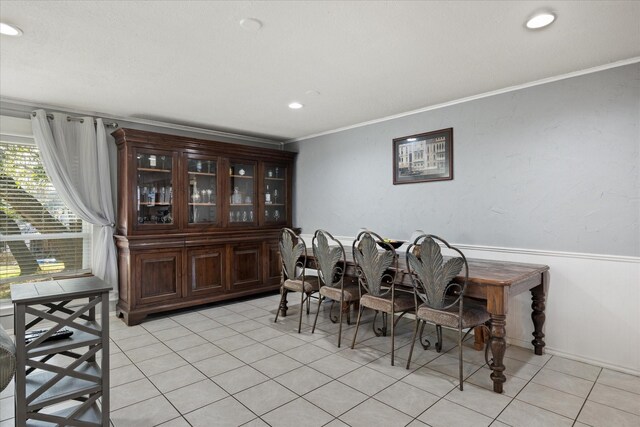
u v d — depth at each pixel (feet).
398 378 7.72
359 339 10.14
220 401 6.77
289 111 12.22
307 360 8.65
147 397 6.91
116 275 12.42
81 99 10.79
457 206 10.96
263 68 8.50
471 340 10.11
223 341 9.93
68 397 5.18
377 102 11.19
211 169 13.97
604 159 8.33
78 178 11.70
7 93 10.19
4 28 6.57
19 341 4.82
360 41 7.14
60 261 11.90
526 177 9.55
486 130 10.32
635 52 7.66
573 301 8.75
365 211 13.75
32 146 11.41
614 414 6.32
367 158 13.66
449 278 7.42
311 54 7.74
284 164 16.56
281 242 12.00
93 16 6.18
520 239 9.67
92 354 5.42
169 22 6.40
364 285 9.30
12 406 6.77
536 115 9.36
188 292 12.77
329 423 6.07
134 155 11.87
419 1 5.75
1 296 10.80
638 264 7.88
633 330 7.95
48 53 7.64
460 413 6.36
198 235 13.00
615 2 5.77
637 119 7.89
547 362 8.56
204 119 13.28
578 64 8.28
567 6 5.90
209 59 7.98
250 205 15.34
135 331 10.78
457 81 9.38
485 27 6.59
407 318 12.31
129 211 11.71
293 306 13.79
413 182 12.10
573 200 8.77
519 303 9.60
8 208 11.03
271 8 5.95
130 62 8.14
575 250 8.73
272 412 6.40
